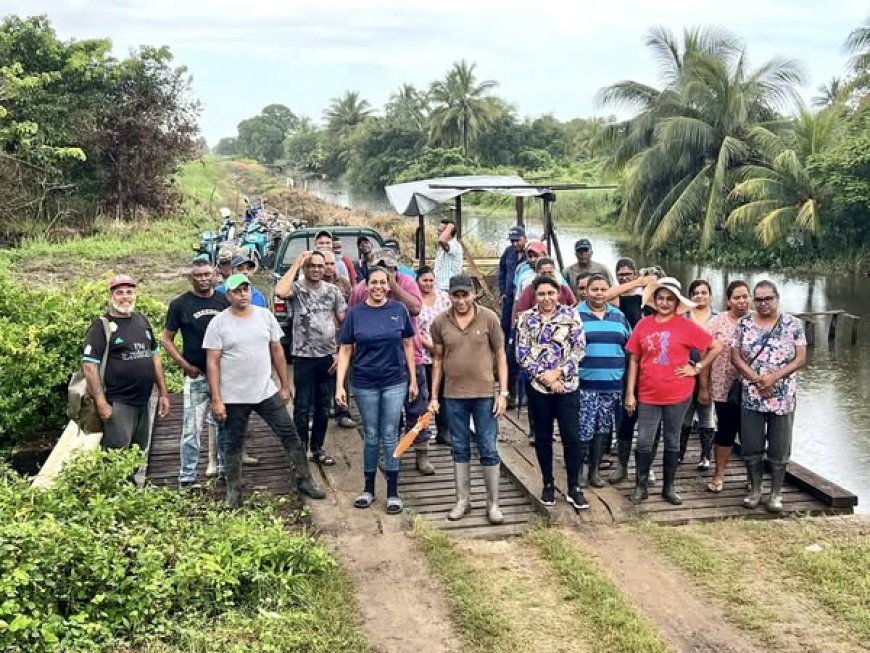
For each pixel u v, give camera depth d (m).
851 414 11.04
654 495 6.89
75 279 18.97
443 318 6.30
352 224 33.09
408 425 7.25
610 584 5.34
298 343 7.20
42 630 4.27
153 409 9.05
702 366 6.58
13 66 23.59
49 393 8.57
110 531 5.16
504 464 7.38
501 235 35.59
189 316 6.68
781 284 23.08
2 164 23.55
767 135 27.23
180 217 29.56
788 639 4.83
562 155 69.62
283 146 138.12
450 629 4.94
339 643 4.66
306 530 6.14
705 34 29.48
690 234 29.33
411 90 80.25
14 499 5.34
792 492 6.98
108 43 26.39
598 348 6.76
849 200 22.91
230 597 4.98
